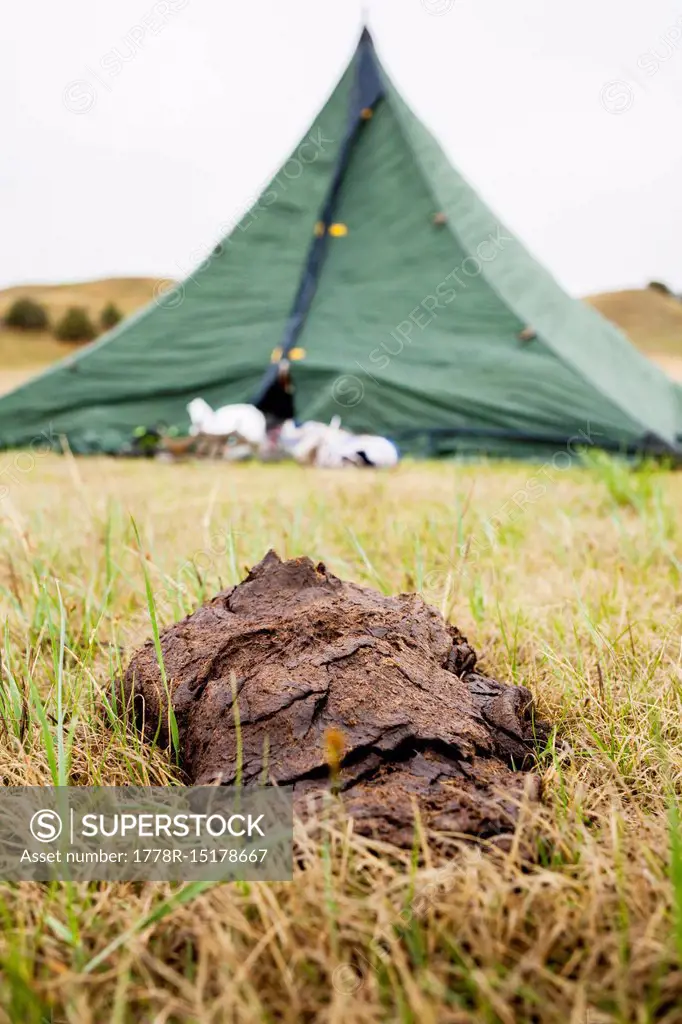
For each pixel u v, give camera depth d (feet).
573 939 3.53
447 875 3.77
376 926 3.47
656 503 11.85
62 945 3.62
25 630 7.00
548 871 3.83
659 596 8.64
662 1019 3.14
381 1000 3.24
